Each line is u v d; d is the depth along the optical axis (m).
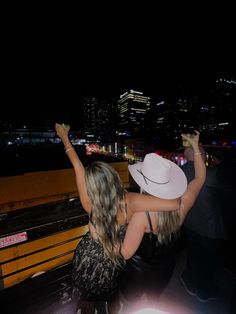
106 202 1.50
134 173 1.81
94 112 189.12
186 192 1.79
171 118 127.19
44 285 2.59
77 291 1.69
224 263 2.96
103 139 105.62
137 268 1.67
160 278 1.69
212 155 2.59
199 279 2.57
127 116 183.75
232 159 2.42
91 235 1.66
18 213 2.37
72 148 1.90
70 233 3.49
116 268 1.66
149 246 1.58
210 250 2.46
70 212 2.73
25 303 2.39
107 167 1.54
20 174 2.91
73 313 2.34
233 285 2.77
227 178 2.37
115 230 1.54
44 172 3.08
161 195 1.56
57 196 3.21
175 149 50.53
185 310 2.44
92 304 1.71
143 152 65.69
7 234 2.11
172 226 1.59
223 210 2.43
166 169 1.63
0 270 2.85
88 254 1.63
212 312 2.40
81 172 1.79
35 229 2.44
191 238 2.61
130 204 1.55
